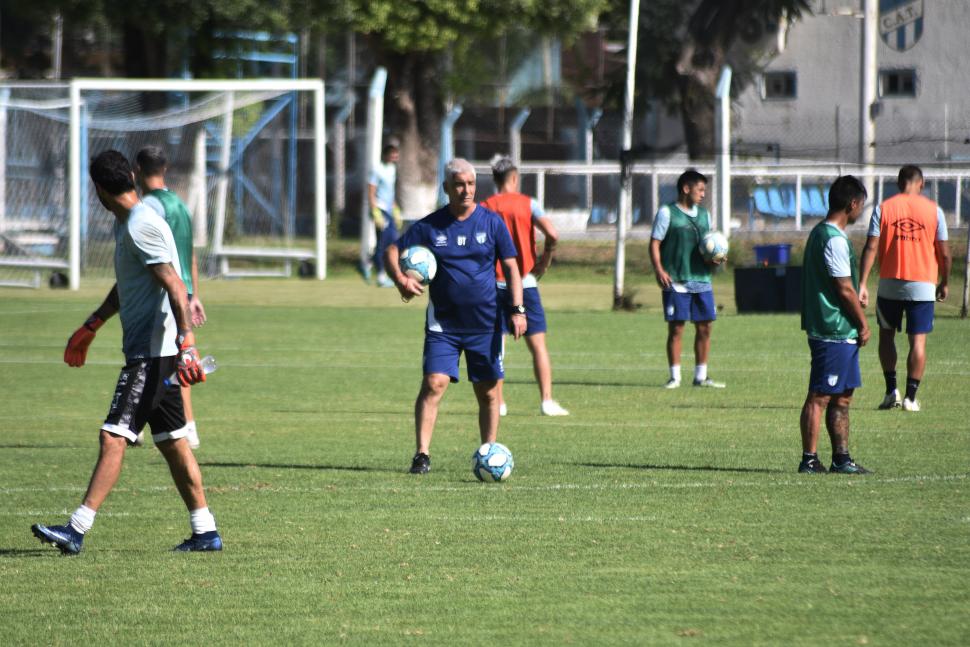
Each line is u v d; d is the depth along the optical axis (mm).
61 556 24188
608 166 143375
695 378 51188
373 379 53438
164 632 19281
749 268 80500
